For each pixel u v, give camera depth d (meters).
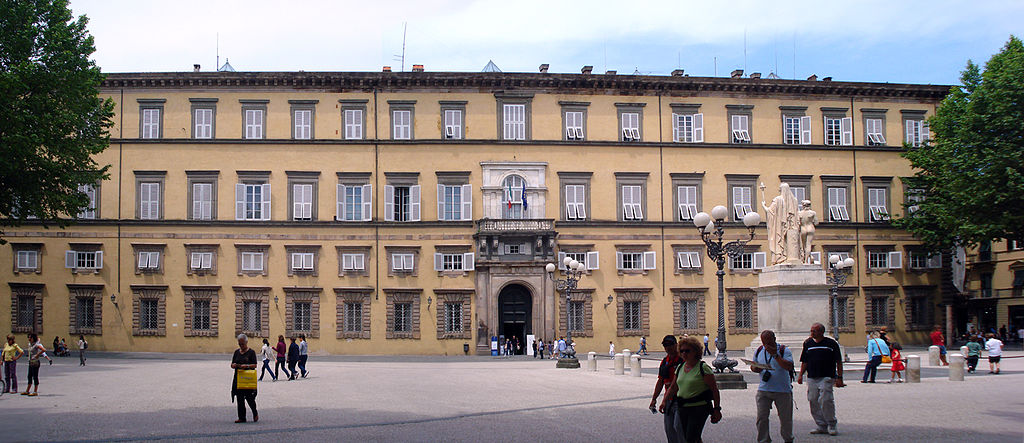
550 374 42.53
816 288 35.69
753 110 71.31
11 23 46.34
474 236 66.81
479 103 68.62
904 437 18.81
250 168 66.88
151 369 46.50
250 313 66.12
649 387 33.75
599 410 25.22
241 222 66.12
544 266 66.75
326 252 66.69
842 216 71.56
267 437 19.95
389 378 40.38
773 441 18.44
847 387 31.97
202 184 66.62
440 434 20.31
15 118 43.56
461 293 66.81
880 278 71.56
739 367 39.38
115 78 66.38
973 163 59.84
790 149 71.19
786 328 35.66
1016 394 28.75
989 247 79.25
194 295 65.81
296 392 32.66
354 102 67.75
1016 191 56.38
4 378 36.12
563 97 69.38
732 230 69.94
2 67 45.72
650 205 69.31
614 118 69.69
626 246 68.69
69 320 65.38
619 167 69.31
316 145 67.31
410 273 66.88
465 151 67.94
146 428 21.67
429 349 66.31
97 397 30.08
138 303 65.69
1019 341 72.81
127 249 66.00
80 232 65.88
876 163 72.44
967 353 40.59
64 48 47.78
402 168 67.62
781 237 36.97
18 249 65.44
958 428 20.19
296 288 65.94
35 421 23.14
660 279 68.88
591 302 67.94
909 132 73.31
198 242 66.06
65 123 46.88
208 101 67.19
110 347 65.31
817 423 19.52
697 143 69.94
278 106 67.50
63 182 47.91
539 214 68.00
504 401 28.23
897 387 31.97
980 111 60.12
